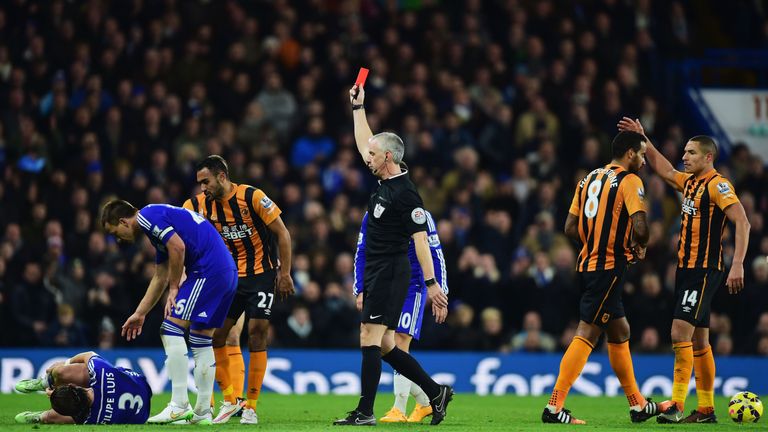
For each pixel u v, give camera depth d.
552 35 71.00
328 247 56.56
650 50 73.38
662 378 49.56
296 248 56.72
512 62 70.44
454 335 52.50
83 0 67.12
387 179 28.03
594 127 67.31
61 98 62.19
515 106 66.81
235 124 64.31
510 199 60.47
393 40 68.44
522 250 56.62
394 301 27.73
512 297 54.88
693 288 30.89
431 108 64.38
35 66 63.56
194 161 59.56
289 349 51.09
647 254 57.03
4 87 61.78
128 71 65.56
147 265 51.69
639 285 54.75
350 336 52.22
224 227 30.73
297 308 51.91
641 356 49.78
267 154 62.78
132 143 60.62
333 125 65.88
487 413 35.66
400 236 27.86
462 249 57.16
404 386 31.56
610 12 73.62
